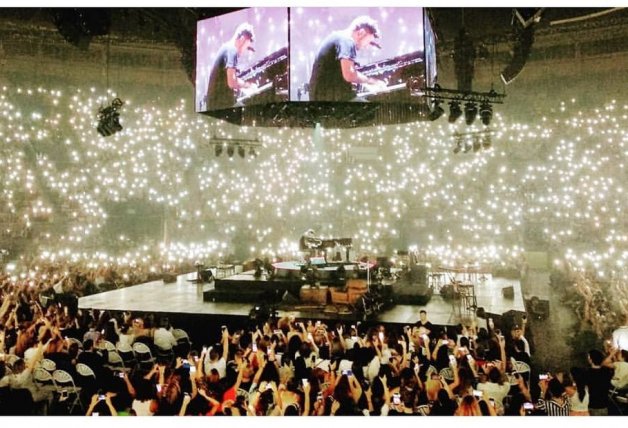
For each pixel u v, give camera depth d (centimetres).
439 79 2459
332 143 2644
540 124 2395
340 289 1378
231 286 1493
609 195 2053
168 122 2456
